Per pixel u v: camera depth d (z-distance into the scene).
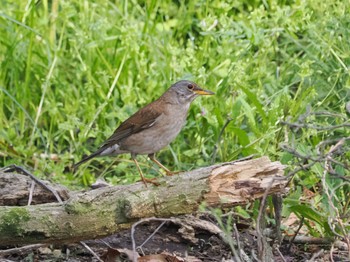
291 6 15.88
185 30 16.19
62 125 13.77
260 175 10.04
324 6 14.50
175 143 13.96
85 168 13.65
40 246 10.24
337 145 9.70
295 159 11.76
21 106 14.15
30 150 13.93
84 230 10.04
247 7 16.62
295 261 10.91
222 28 14.94
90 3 16.11
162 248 11.09
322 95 13.91
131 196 10.03
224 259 10.74
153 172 13.58
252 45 14.55
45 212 10.02
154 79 14.75
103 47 15.38
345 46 14.18
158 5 16.36
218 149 13.10
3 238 10.02
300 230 11.64
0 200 10.92
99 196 10.08
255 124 12.44
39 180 11.07
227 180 10.05
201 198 10.05
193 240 11.20
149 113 11.80
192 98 12.09
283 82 14.51
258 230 9.77
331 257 10.34
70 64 15.27
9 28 15.82
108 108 14.61
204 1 16.47
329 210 10.72
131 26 14.89
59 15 15.37
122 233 11.30
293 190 11.95
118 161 14.00
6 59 15.27
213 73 14.11
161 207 10.03
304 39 14.77
